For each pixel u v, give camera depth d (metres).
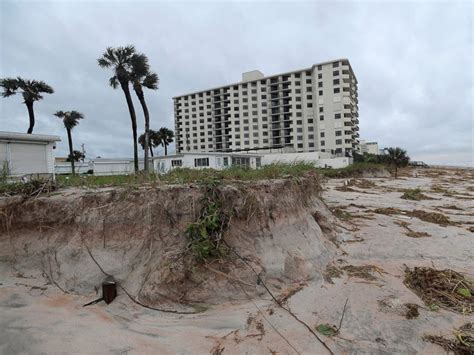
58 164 34.84
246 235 4.58
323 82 73.06
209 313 3.58
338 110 71.25
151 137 58.25
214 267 3.97
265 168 7.29
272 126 86.19
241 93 89.81
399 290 4.38
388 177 36.19
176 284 3.77
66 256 4.38
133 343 3.01
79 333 3.15
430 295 4.18
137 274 4.08
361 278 4.84
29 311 3.56
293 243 5.21
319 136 73.81
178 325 3.35
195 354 2.86
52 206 4.75
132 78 22.89
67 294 4.00
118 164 32.25
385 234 7.73
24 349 2.87
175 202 4.50
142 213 4.46
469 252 6.29
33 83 24.56
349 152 64.25
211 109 96.06
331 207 11.45
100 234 4.41
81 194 4.87
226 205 4.52
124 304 3.75
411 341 3.12
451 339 3.16
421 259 5.85
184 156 34.22
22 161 15.60
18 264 4.51
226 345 3.00
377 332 3.28
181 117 104.50
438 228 8.50
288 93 83.31
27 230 4.77
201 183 4.69
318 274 4.80
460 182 28.72
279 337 3.15
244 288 3.97
